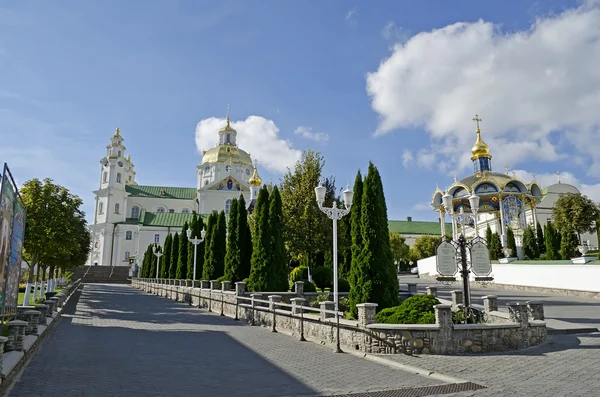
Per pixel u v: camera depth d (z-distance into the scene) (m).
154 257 53.56
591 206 41.06
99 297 32.78
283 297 18.30
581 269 28.00
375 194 14.71
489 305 13.88
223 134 92.19
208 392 7.23
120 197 89.75
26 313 10.80
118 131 92.50
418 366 9.16
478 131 47.44
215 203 84.00
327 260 29.61
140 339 12.94
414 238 87.88
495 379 8.02
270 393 7.24
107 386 7.44
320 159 30.78
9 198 9.96
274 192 21.44
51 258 28.89
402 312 11.57
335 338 11.98
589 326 14.15
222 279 24.94
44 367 8.75
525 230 40.41
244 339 13.23
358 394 7.22
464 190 43.03
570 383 7.55
